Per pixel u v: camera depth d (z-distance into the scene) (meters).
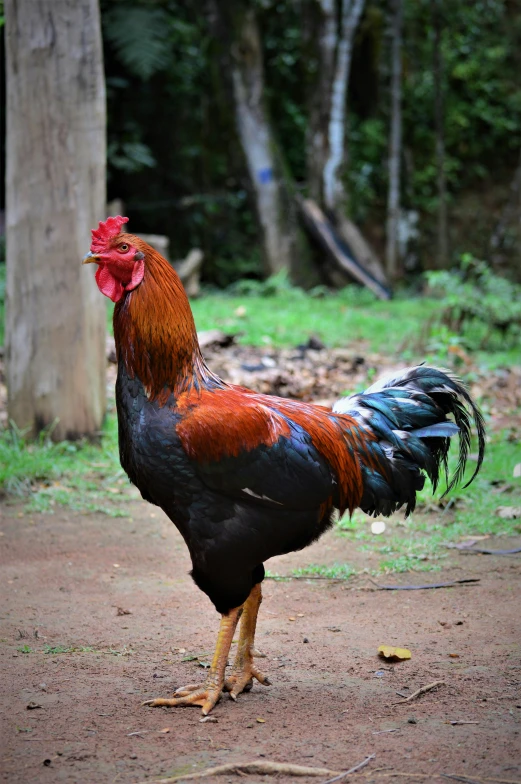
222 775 3.35
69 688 4.21
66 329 8.12
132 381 3.97
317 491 4.04
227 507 3.92
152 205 19.34
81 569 6.00
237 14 18.89
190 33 19.30
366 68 20.84
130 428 3.99
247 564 4.00
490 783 3.28
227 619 4.08
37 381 8.18
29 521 6.91
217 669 4.03
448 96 21.56
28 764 3.45
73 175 7.90
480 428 4.59
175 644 4.80
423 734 3.70
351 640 4.84
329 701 4.07
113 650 4.70
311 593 5.61
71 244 8.00
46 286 8.05
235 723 3.84
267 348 12.35
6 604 5.35
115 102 18.69
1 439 8.23
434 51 19.84
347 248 19.52
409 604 5.38
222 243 20.09
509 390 10.69
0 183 17.23
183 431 3.83
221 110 19.34
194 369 4.03
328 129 19.62
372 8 20.50
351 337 13.86
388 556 6.25
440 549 6.36
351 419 4.39
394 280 20.38
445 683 4.24
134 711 3.96
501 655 4.57
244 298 17.42
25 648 4.69
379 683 4.28
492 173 22.11
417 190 21.39
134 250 3.94
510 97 22.08
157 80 19.05
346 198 19.78
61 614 5.21
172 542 6.61
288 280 18.67
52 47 7.71
